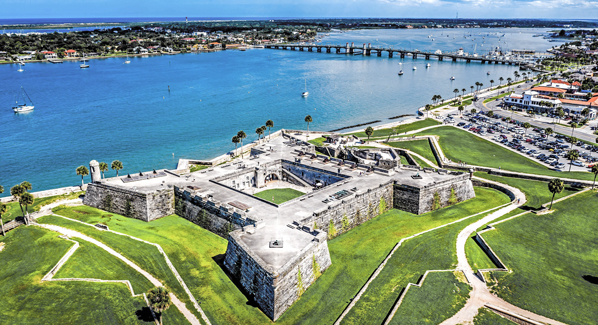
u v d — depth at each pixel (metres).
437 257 96.88
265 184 145.50
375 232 111.62
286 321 78.06
